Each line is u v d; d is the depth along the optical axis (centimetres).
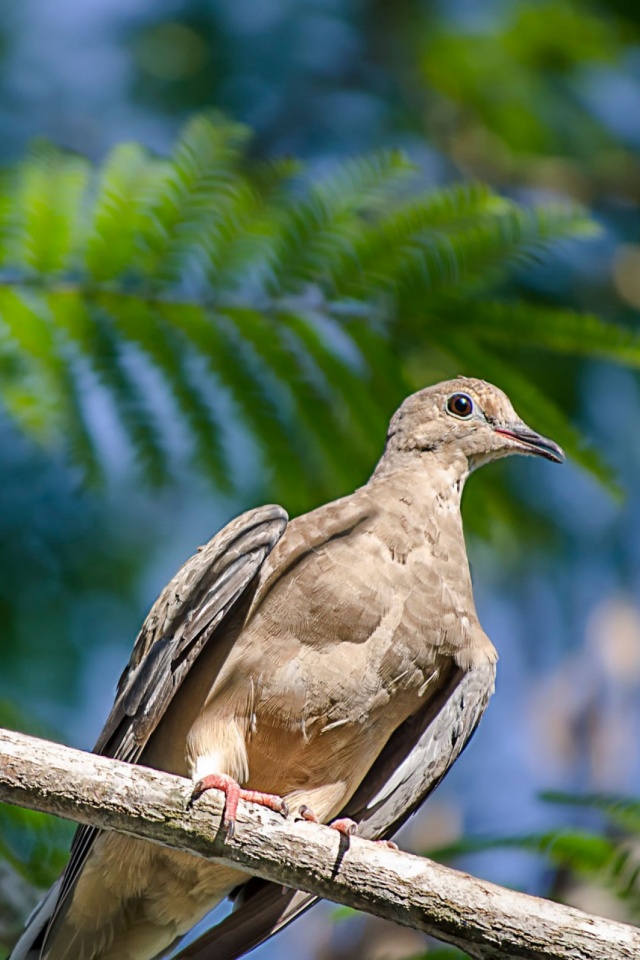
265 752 1017
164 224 998
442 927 859
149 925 1062
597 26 1659
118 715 1012
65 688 1267
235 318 1006
